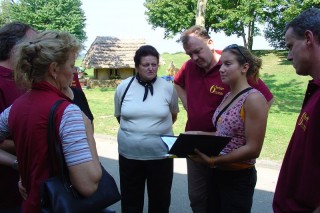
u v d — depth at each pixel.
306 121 1.79
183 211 4.41
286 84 18.36
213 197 2.78
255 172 2.80
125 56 20.06
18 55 1.77
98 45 20.23
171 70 18.50
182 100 3.60
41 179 1.72
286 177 1.96
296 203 1.87
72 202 1.68
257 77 2.79
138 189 3.64
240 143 2.59
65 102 1.74
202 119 3.19
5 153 2.14
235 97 2.61
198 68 3.29
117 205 4.64
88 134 1.81
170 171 3.60
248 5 25.42
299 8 21.80
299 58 1.83
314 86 1.80
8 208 2.38
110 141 7.79
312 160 1.76
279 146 6.86
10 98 2.35
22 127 1.75
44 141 1.70
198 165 3.30
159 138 3.47
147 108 3.45
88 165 1.69
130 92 3.55
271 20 28.61
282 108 12.02
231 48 2.59
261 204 4.56
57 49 1.74
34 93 1.79
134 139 3.47
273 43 31.12
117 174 5.68
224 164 2.61
